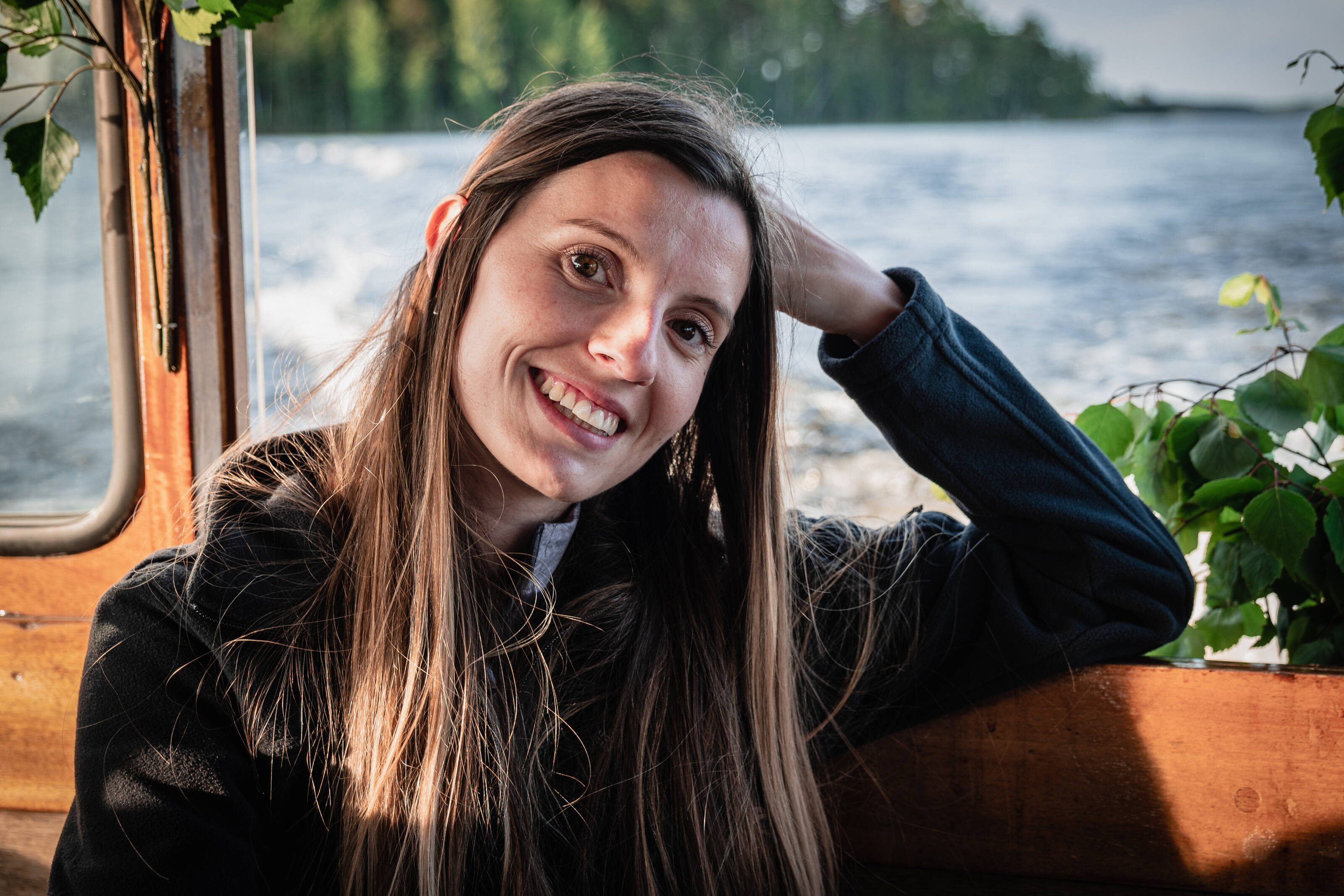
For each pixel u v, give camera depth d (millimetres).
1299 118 10805
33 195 1017
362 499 824
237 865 692
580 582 940
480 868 817
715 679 939
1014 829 988
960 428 931
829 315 944
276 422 934
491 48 21500
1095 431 1085
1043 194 8969
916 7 22312
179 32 958
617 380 732
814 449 2744
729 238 766
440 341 777
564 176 735
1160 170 9805
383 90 21281
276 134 20969
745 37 22750
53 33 1004
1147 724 953
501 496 830
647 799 888
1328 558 1011
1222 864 957
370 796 768
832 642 1000
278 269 6445
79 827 695
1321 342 1083
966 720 985
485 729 820
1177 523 1093
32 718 1113
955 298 5875
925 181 9945
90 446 1144
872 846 1015
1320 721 924
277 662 758
